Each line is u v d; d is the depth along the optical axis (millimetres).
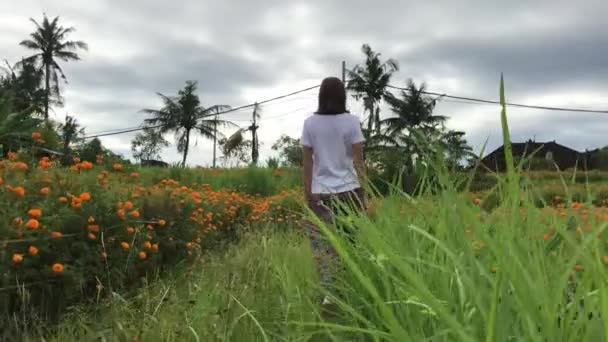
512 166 1524
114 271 4324
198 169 17812
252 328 2621
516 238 1495
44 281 3734
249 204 9969
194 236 6191
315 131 3787
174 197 6484
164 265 5234
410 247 2094
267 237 6875
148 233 5180
